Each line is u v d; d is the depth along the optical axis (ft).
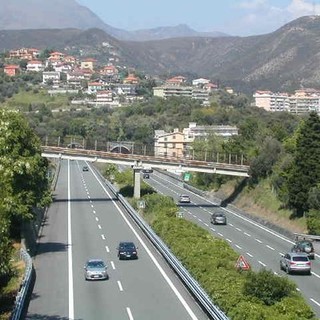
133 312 133.49
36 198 213.05
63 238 243.19
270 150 353.72
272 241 249.96
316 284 172.45
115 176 452.76
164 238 217.15
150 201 309.63
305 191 278.05
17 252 191.83
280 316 110.93
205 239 200.95
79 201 364.58
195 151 467.11
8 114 211.20
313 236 246.27
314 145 280.92
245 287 128.16
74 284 163.12
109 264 191.31
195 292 144.05
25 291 141.90
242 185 372.58
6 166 163.53
